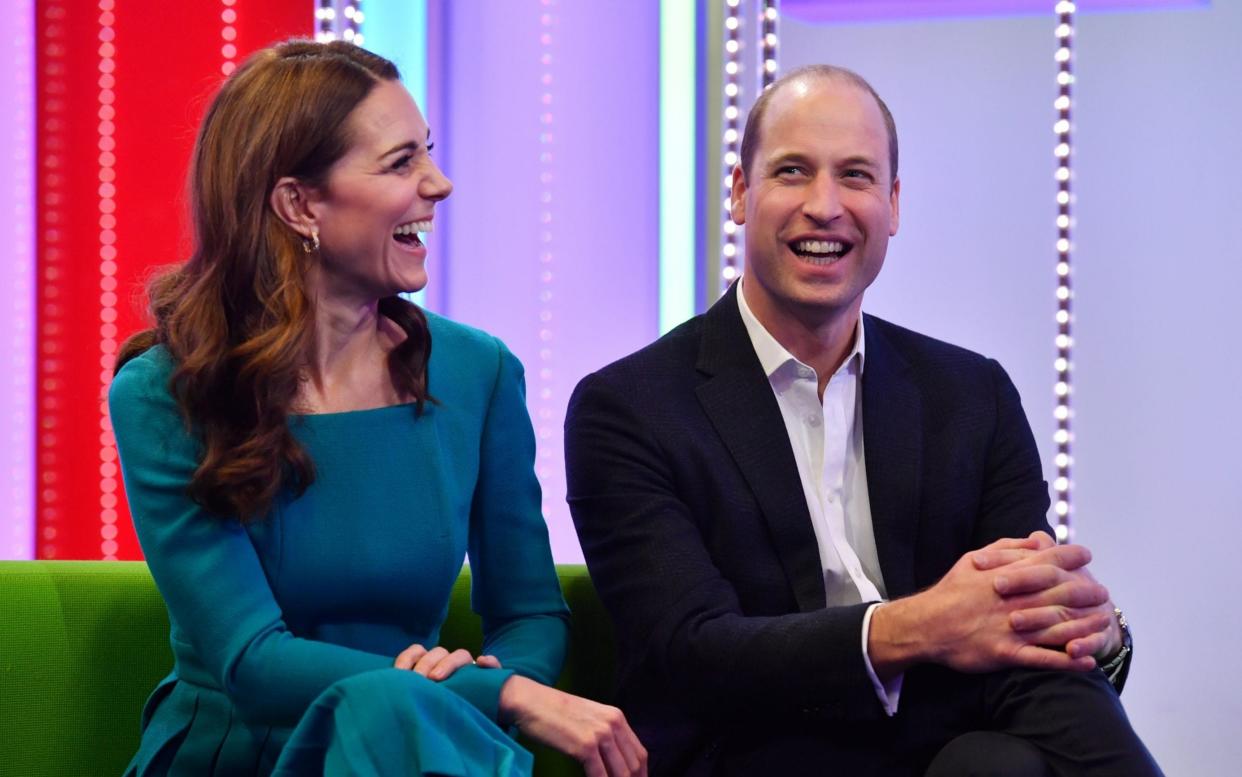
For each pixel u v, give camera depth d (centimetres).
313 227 537
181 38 883
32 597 593
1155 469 904
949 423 602
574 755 503
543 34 873
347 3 876
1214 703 902
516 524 593
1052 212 889
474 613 610
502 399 597
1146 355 902
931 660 519
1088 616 521
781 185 589
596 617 615
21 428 892
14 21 887
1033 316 893
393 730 462
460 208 880
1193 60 893
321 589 539
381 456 550
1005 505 602
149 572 602
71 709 590
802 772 539
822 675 520
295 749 477
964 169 897
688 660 538
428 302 880
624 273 870
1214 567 899
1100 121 902
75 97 887
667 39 862
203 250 540
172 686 558
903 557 583
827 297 584
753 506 573
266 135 529
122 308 890
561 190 874
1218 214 894
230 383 520
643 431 577
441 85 880
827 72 604
